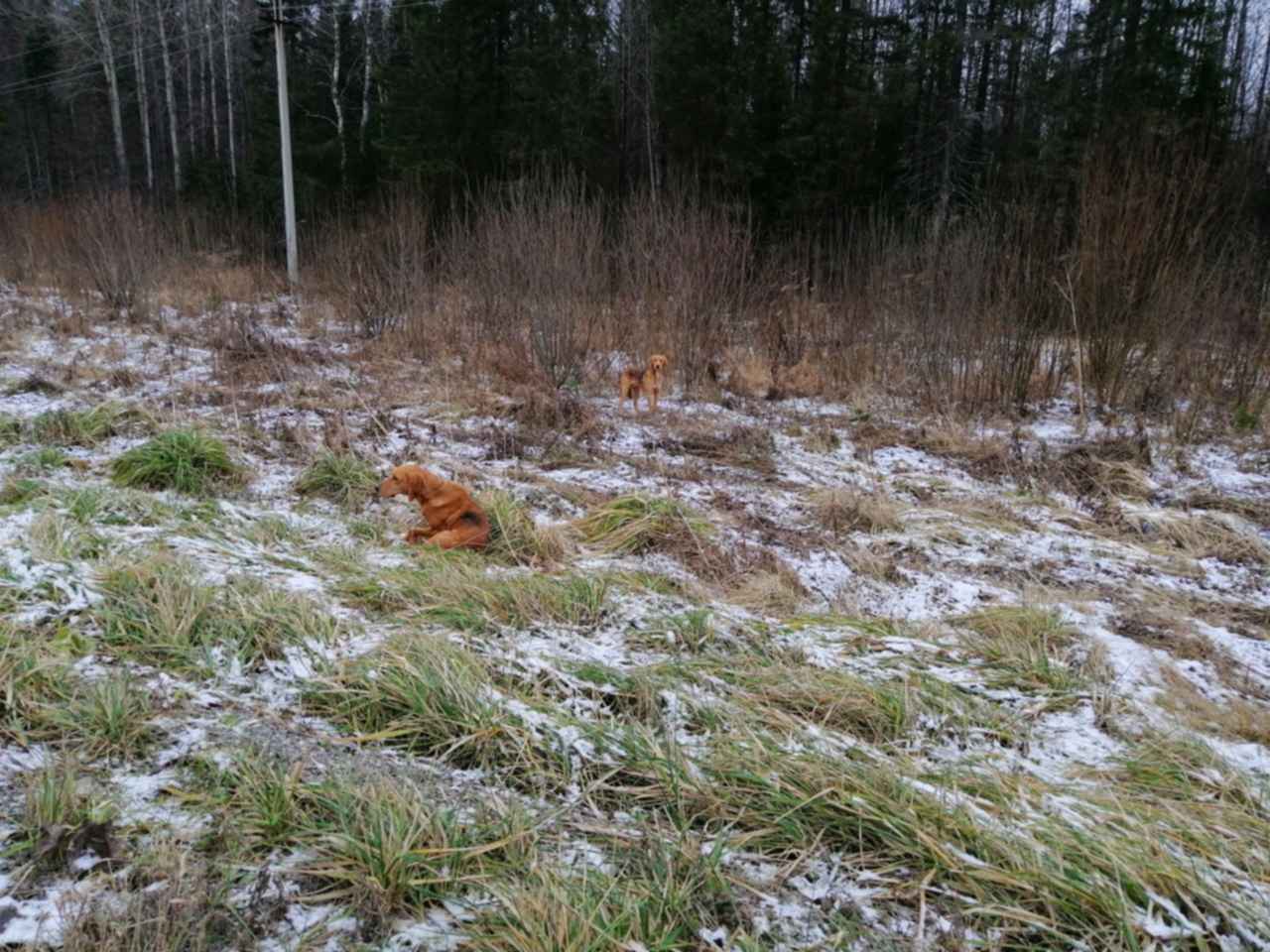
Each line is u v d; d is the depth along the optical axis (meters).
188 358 9.78
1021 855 2.33
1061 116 17.09
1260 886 2.38
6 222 16.75
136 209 13.72
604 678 3.21
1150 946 2.07
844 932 2.05
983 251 9.39
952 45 17.50
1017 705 3.50
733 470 6.85
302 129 22.28
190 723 2.60
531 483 6.16
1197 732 3.37
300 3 24.38
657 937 1.96
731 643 3.81
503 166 18.30
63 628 3.01
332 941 1.87
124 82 33.41
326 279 14.12
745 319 10.60
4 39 33.81
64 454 5.90
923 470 7.12
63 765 2.30
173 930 1.81
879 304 10.16
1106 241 8.94
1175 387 8.59
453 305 10.83
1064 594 4.78
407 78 19.05
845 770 2.68
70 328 10.88
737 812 2.49
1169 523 5.95
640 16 20.20
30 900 1.86
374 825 2.14
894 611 4.57
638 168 19.78
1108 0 18.09
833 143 16.72
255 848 2.12
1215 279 8.95
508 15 19.52
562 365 8.98
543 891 2.00
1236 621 4.67
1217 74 17.17
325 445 6.50
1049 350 9.52
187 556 3.75
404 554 4.54
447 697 2.87
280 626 3.23
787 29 18.64
